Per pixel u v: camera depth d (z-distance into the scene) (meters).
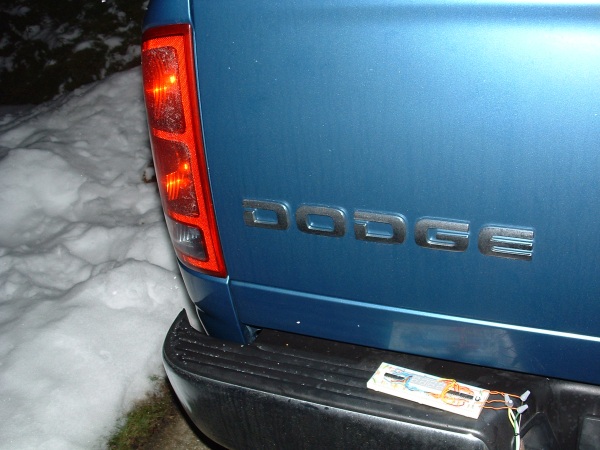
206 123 1.65
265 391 1.79
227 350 1.95
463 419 1.63
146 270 3.33
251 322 1.93
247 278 1.84
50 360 2.88
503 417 1.65
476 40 1.38
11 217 3.95
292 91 1.54
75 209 4.08
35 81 5.98
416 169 1.52
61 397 2.73
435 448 1.64
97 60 6.04
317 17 1.47
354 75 1.48
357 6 1.43
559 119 1.39
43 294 3.29
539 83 1.37
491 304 1.62
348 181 1.59
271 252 1.77
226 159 1.68
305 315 1.84
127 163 4.50
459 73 1.41
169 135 1.71
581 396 1.71
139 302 3.21
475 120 1.44
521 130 1.42
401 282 1.67
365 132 1.52
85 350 2.93
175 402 2.87
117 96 5.17
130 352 2.97
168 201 1.83
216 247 1.82
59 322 3.04
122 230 3.79
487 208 1.51
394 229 1.60
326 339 1.90
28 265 3.51
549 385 1.74
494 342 1.68
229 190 1.72
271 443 1.87
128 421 2.77
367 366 1.83
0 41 6.21
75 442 2.62
